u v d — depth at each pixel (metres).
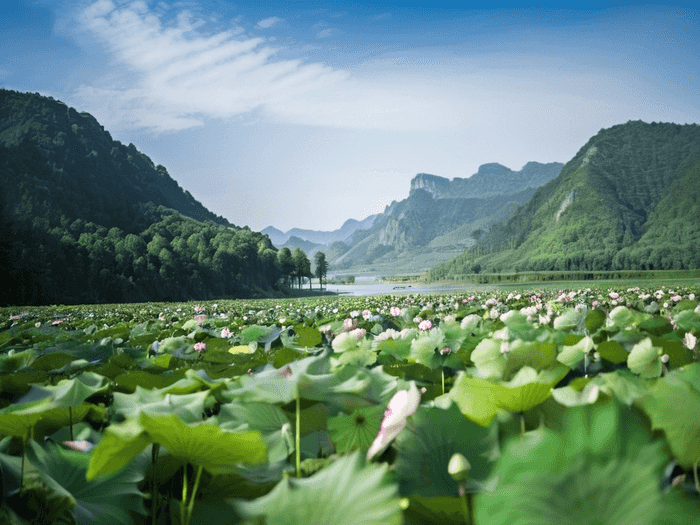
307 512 0.89
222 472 1.32
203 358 4.48
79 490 1.55
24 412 1.57
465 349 3.94
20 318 14.60
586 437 0.88
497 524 0.82
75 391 1.78
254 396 1.50
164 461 1.69
